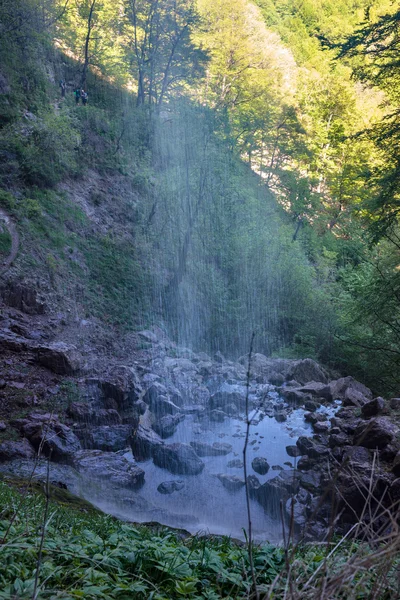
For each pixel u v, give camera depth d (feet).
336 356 114.32
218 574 13.20
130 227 133.28
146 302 117.19
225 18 215.31
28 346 77.25
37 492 36.40
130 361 92.58
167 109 189.06
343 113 216.33
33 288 95.66
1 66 134.92
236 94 217.56
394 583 10.55
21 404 65.05
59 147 128.16
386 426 52.54
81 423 65.62
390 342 92.17
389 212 77.41
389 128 78.79
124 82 198.70
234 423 73.10
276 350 120.98
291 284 132.16
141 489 54.65
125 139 162.61
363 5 302.25
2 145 117.29
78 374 76.43
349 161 207.72
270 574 13.14
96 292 109.91
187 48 192.54
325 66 236.84
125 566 13.24
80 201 126.93
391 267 87.04
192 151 151.02
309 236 181.16
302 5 318.45
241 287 132.67
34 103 136.77
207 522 47.50
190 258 132.57
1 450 52.03
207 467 60.39
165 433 69.05
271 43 241.14
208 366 95.50
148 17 188.96
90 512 36.42
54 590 10.75
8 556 12.24
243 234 143.33
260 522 48.39
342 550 11.83
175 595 12.44
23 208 109.70
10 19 142.92
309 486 52.03
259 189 189.26
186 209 141.38
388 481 43.29
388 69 81.71
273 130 217.77
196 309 122.11
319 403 79.46
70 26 192.24
